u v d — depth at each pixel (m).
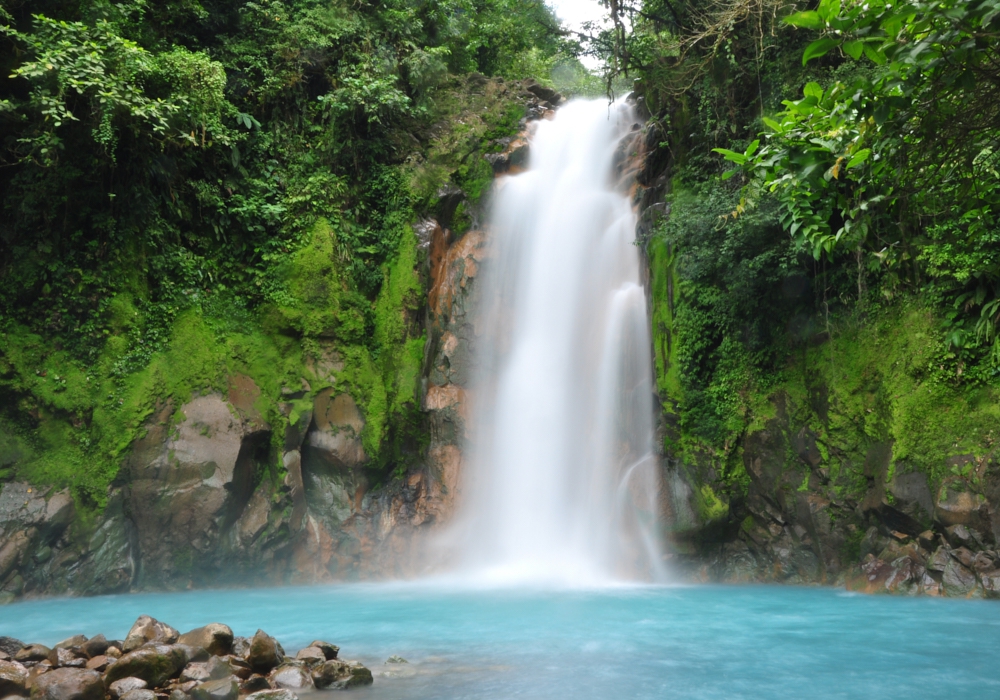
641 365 17.89
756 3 17.38
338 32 20.98
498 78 24.05
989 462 13.14
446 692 6.79
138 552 15.38
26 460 14.99
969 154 5.78
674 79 20.27
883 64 4.89
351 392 17.64
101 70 15.30
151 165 17.05
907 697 6.77
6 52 16.11
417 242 19.50
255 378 17.09
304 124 20.36
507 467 18.44
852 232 6.19
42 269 15.81
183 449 15.48
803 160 5.91
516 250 20.45
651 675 7.54
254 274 18.03
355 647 9.04
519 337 19.70
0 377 15.16
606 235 19.69
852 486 15.41
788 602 12.91
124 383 15.70
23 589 14.23
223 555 15.76
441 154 21.03
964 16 4.36
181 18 19.19
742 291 17.20
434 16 24.11
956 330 14.27
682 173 19.34
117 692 6.00
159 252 17.20
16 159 16.38
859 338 16.00
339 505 17.23
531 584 15.87
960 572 13.10
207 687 6.06
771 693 6.87
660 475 16.70
